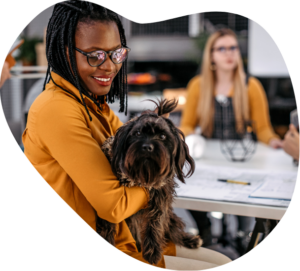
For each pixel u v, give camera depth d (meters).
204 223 2.48
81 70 1.33
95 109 1.46
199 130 3.82
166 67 5.29
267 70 4.51
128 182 1.35
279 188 1.68
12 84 4.90
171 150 1.33
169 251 1.61
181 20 4.79
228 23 4.58
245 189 1.70
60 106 1.26
